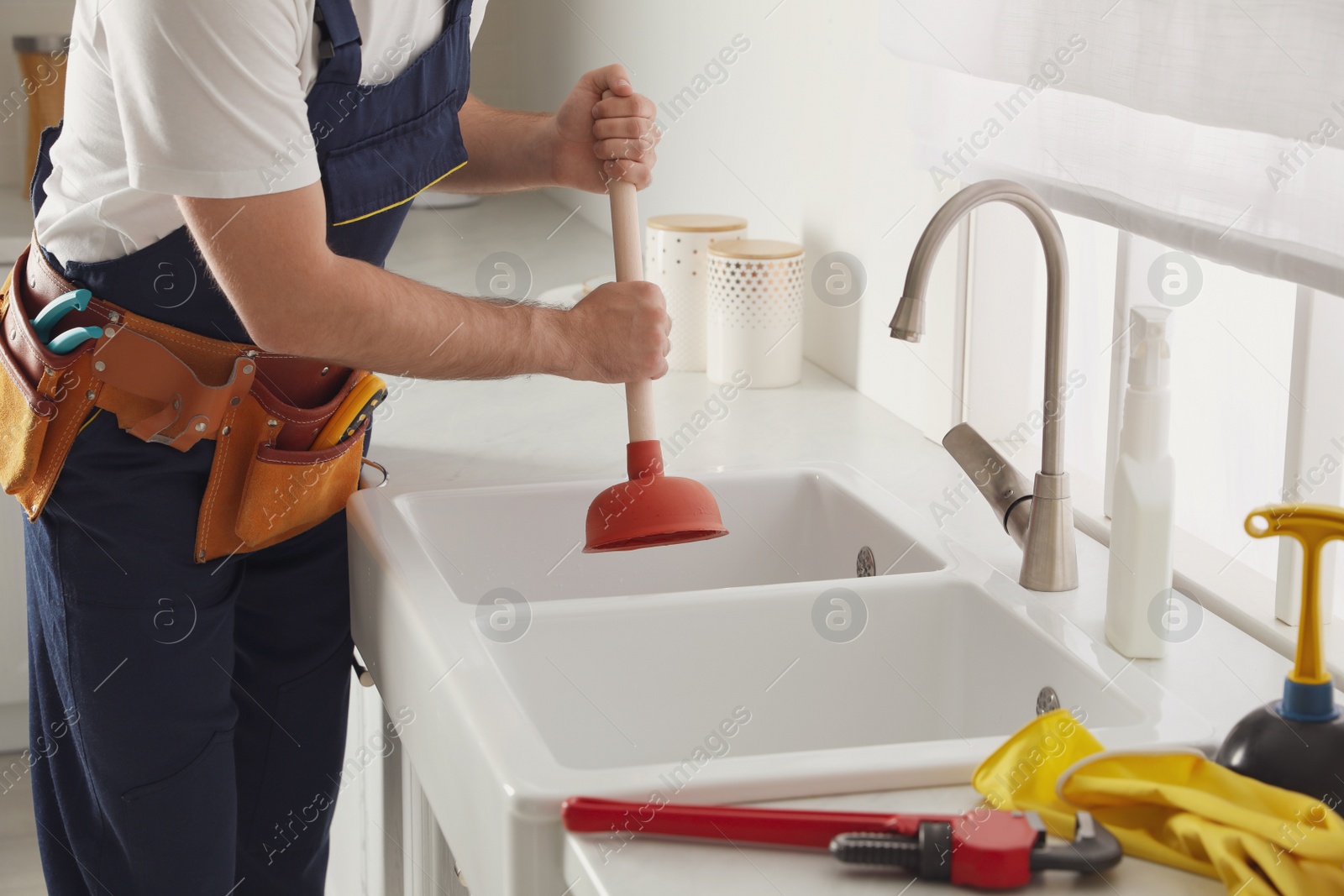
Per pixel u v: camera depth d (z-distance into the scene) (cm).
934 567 110
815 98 173
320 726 143
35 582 122
